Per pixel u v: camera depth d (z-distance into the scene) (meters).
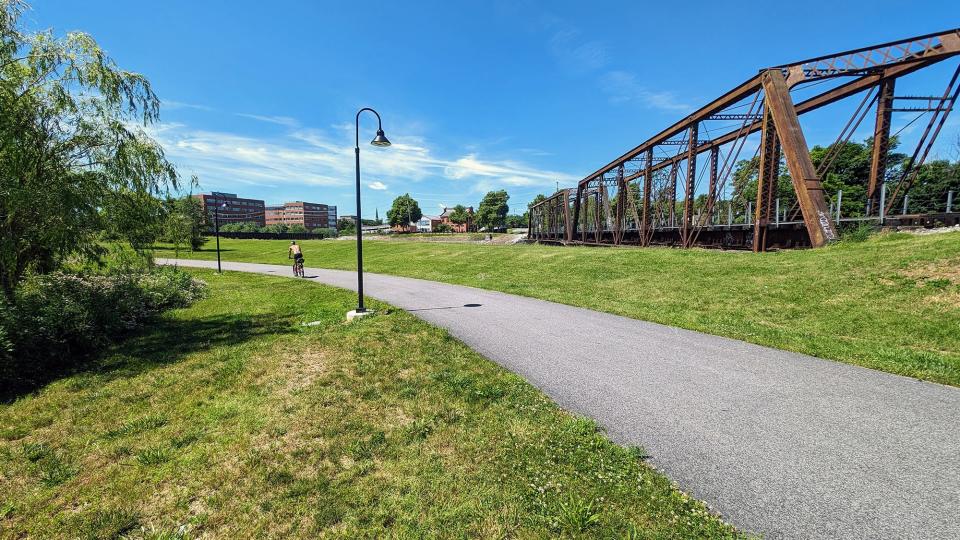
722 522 2.97
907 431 4.20
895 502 3.12
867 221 16.48
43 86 9.55
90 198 10.08
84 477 3.83
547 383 5.84
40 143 9.41
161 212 12.77
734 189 27.56
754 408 4.84
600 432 4.37
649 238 29.30
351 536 2.92
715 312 10.31
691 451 3.95
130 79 10.87
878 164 17.86
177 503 3.38
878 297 9.29
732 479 3.49
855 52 16.17
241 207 142.00
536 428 4.45
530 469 3.68
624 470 3.64
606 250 24.28
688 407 4.93
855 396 5.09
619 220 34.47
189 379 6.40
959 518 2.92
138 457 4.05
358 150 10.51
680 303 11.40
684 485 3.43
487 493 3.36
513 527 2.98
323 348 7.80
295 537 2.95
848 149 35.78
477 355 7.18
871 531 2.82
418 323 9.74
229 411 5.10
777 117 16.20
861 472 3.52
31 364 6.78
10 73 9.13
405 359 7.00
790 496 3.23
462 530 2.95
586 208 45.84
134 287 12.62
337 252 48.78
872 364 6.15
